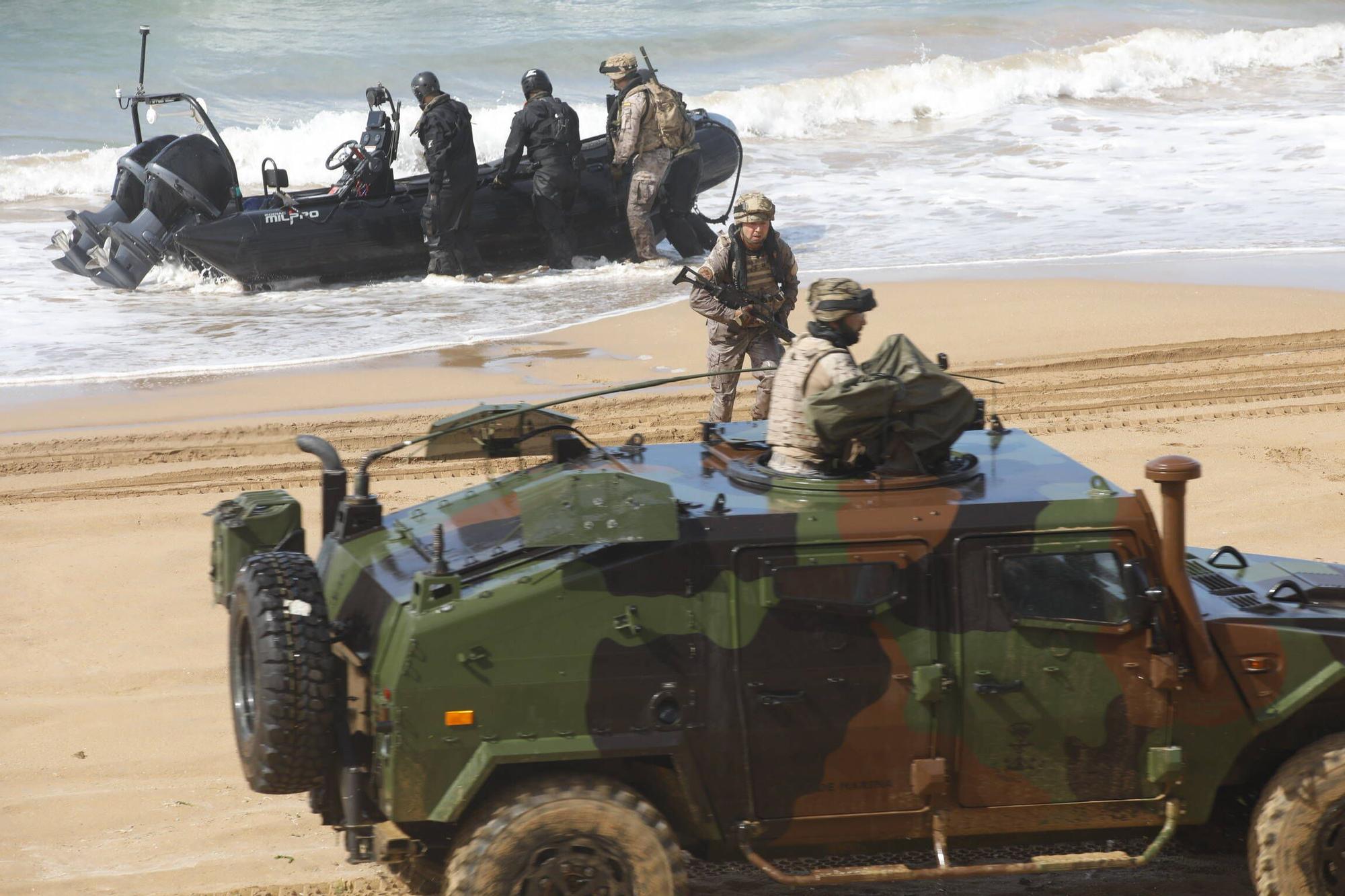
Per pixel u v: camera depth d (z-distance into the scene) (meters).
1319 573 17.05
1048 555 13.98
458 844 13.28
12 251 62.78
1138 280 50.25
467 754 13.17
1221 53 106.38
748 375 41.22
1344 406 36.72
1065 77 97.81
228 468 33.75
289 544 16.45
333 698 13.51
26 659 23.28
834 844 14.13
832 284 15.80
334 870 16.84
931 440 14.71
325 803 14.65
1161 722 14.22
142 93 59.09
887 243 58.84
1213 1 132.62
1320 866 14.22
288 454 34.84
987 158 79.19
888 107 92.69
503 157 58.25
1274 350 41.97
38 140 82.62
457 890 13.01
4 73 96.38
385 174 56.78
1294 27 121.62
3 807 18.52
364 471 16.31
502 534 14.59
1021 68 99.56
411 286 57.03
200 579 26.94
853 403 14.32
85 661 23.27
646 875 13.23
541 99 56.88
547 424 17.80
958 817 14.13
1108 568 14.09
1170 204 64.94
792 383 15.55
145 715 21.38
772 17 121.94
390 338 47.25
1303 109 90.19
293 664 13.38
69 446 35.53
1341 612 15.16
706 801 13.71
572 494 13.36
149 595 26.12
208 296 55.84
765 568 13.56
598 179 59.53
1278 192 66.50
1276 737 14.99
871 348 42.28
